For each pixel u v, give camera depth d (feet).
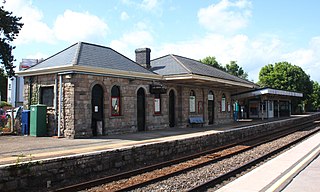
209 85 88.53
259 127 79.56
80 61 56.59
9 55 84.02
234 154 48.01
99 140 50.26
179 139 48.49
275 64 207.10
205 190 27.68
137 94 67.72
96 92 58.49
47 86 59.00
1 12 79.46
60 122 55.52
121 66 65.10
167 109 75.92
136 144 42.75
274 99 139.64
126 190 27.89
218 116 96.12
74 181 31.60
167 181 31.24
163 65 80.38
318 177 28.71
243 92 117.60
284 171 30.89
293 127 97.35
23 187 27.86
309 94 213.05
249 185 25.63
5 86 161.27
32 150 38.86
